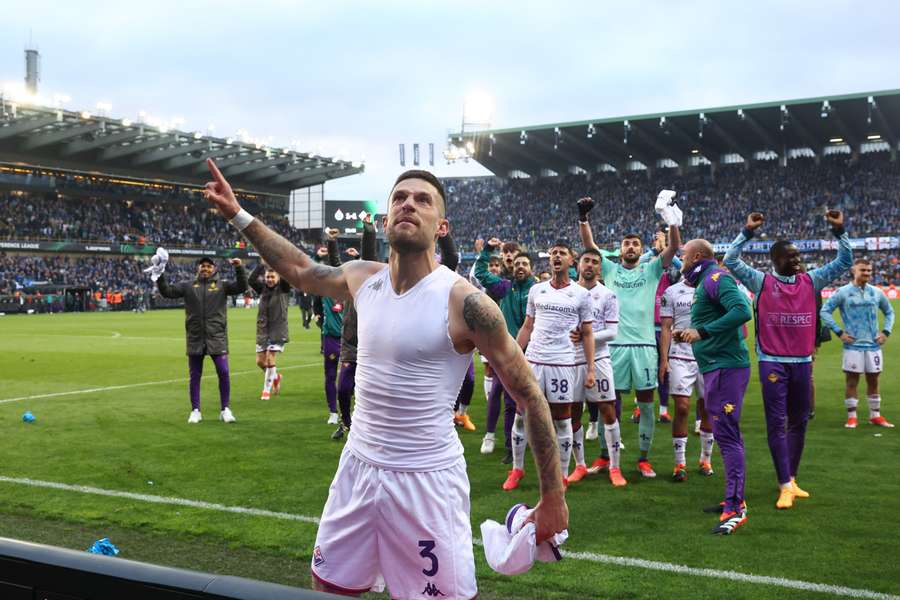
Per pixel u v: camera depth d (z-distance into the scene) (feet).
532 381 7.36
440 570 7.40
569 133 168.45
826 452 23.68
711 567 13.56
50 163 156.25
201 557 14.15
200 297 28.89
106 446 24.41
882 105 140.87
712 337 16.70
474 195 213.46
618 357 21.56
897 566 13.60
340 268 8.48
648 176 191.52
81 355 56.80
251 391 38.34
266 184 197.98
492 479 20.42
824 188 172.24
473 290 7.38
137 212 182.50
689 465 22.45
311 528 15.80
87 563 4.76
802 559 13.98
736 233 173.17
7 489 18.89
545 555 7.36
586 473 21.29
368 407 7.66
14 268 152.35
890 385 38.86
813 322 18.04
